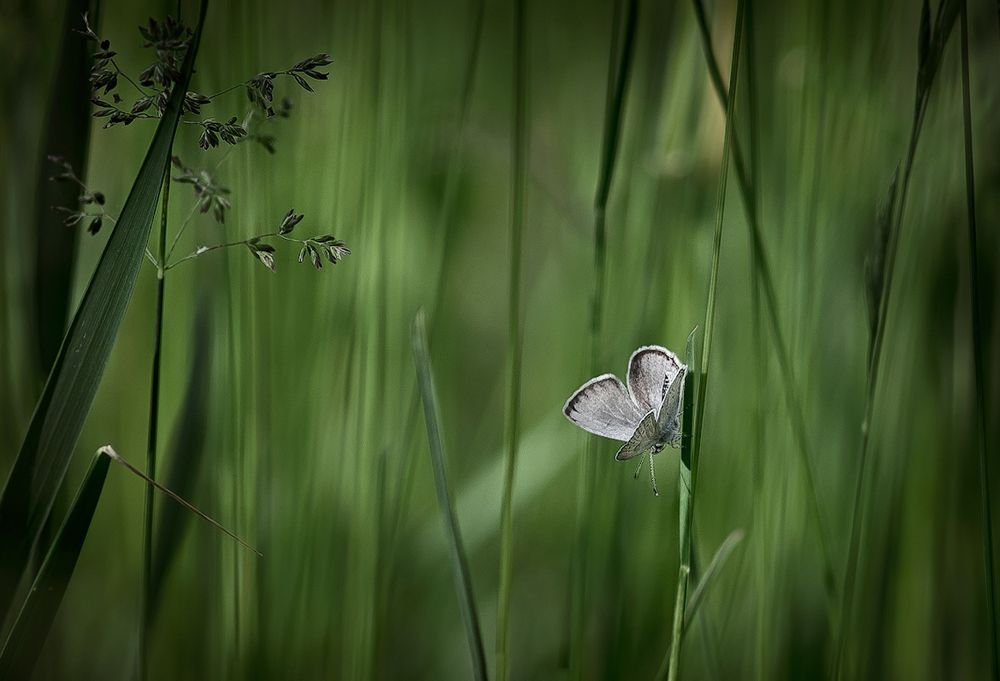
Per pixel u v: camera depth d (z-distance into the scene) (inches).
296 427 22.9
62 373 19.8
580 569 21.7
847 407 22.9
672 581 22.9
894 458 22.6
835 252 22.8
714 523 23.0
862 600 22.6
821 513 22.7
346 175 22.8
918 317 22.4
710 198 23.0
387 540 22.4
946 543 22.6
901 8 22.4
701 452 23.1
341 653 22.7
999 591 22.3
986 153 21.8
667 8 22.6
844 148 22.5
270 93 19.9
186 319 22.9
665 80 22.7
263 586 22.4
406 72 22.7
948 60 21.9
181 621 22.6
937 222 22.2
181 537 21.1
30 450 19.8
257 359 22.5
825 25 22.1
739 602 23.0
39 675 22.5
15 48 21.6
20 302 21.8
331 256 20.1
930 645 22.6
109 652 23.0
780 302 22.5
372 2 22.5
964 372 22.4
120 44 22.9
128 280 19.8
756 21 22.9
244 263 22.1
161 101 19.7
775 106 22.8
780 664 22.5
